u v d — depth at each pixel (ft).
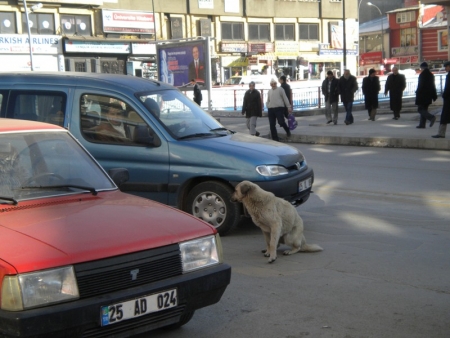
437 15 247.09
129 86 28.09
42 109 28.48
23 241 13.52
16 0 140.97
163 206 16.75
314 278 21.17
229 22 180.65
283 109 61.72
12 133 17.47
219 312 18.19
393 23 260.01
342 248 24.71
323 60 200.03
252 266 22.68
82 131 27.78
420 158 48.14
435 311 18.03
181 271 14.65
